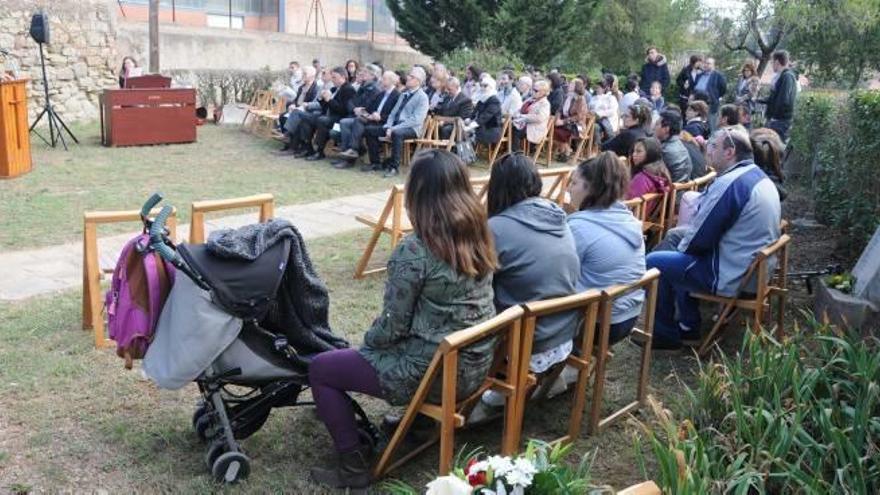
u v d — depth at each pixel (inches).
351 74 496.7
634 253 143.3
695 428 126.2
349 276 223.6
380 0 967.6
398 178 388.8
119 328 113.0
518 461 82.8
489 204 130.0
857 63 741.9
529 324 114.8
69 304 193.2
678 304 174.1
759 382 128.9
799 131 357.4
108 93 443.2
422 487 120.0
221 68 724.0
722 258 166.1
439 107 428.5
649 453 132.2
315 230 280.7
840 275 190.5
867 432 113.3
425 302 108.6
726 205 162.4
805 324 190.4
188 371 110.8
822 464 109.7
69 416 137.7
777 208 165.2
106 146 454.6
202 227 174.9
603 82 501.4
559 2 755.4
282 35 783.1
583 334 130.0
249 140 499.2
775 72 382.9
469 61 635.5
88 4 562.9
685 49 1082.7
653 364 170.4
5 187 335.3
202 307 110.3
